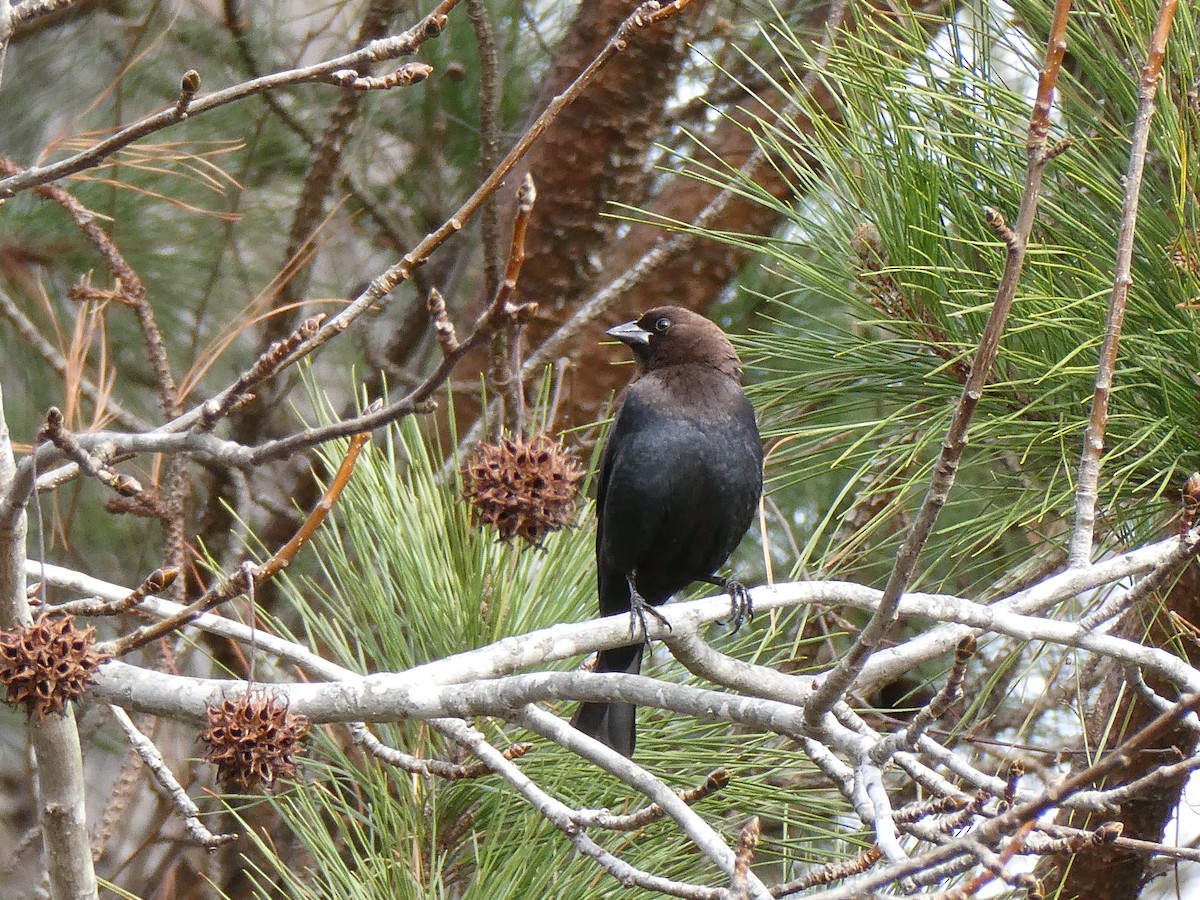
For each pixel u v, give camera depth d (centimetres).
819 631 966
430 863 661
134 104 1139
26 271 1075
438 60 1232
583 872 648
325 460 738
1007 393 672
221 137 1149
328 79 503
